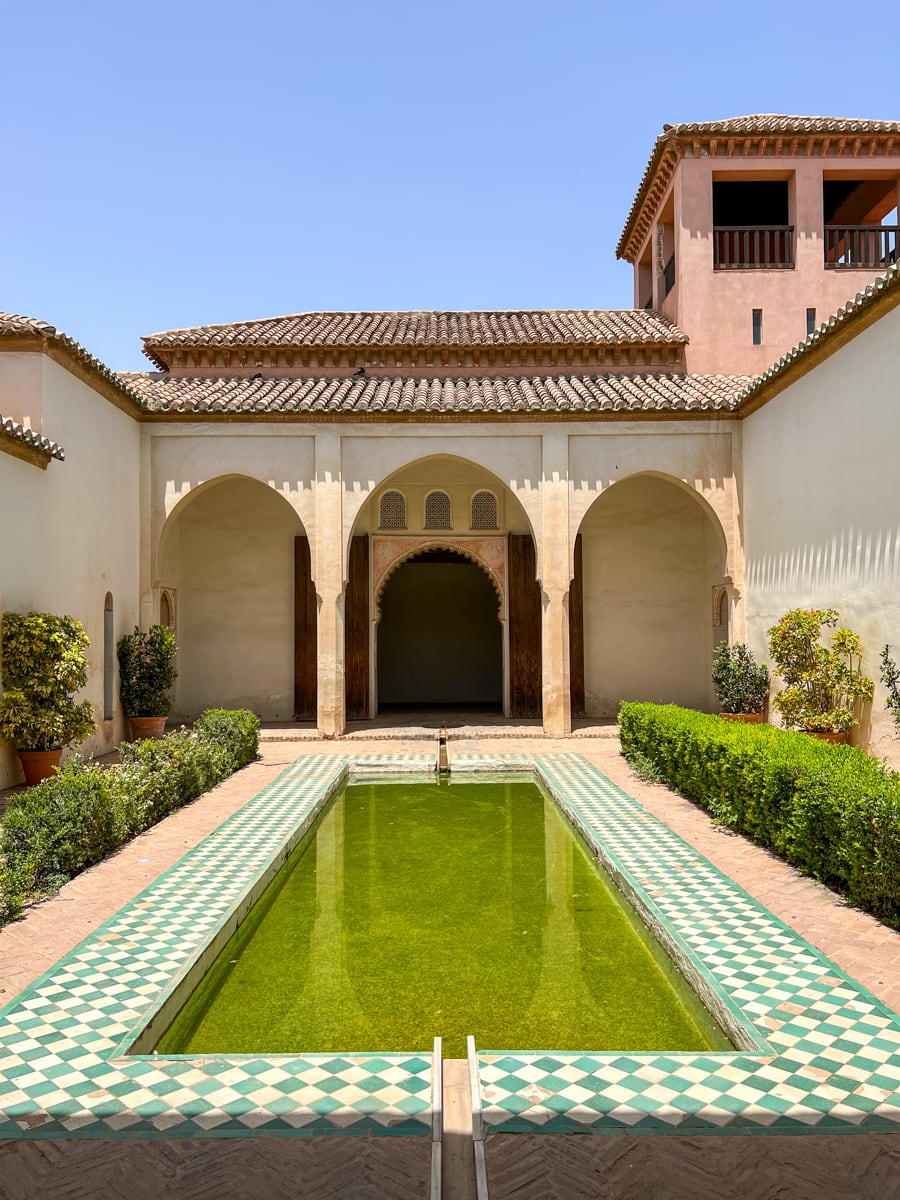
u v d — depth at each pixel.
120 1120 3.08
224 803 8.48
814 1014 3.84
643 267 18.94
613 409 12.66
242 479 14.42
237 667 15.12
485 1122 3.05
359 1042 3.93
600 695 15.20
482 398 13.15
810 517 10.47
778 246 15.41
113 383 11.21
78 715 9.41
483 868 6.90
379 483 12.95
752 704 11.97
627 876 5.90
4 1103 3.20
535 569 15.01
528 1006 4.32
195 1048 3.90
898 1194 2.65
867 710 9.11
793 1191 2.66
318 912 5.84
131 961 4.51
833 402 9.81
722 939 4.71
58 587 10.12
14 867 5.63
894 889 4.82
